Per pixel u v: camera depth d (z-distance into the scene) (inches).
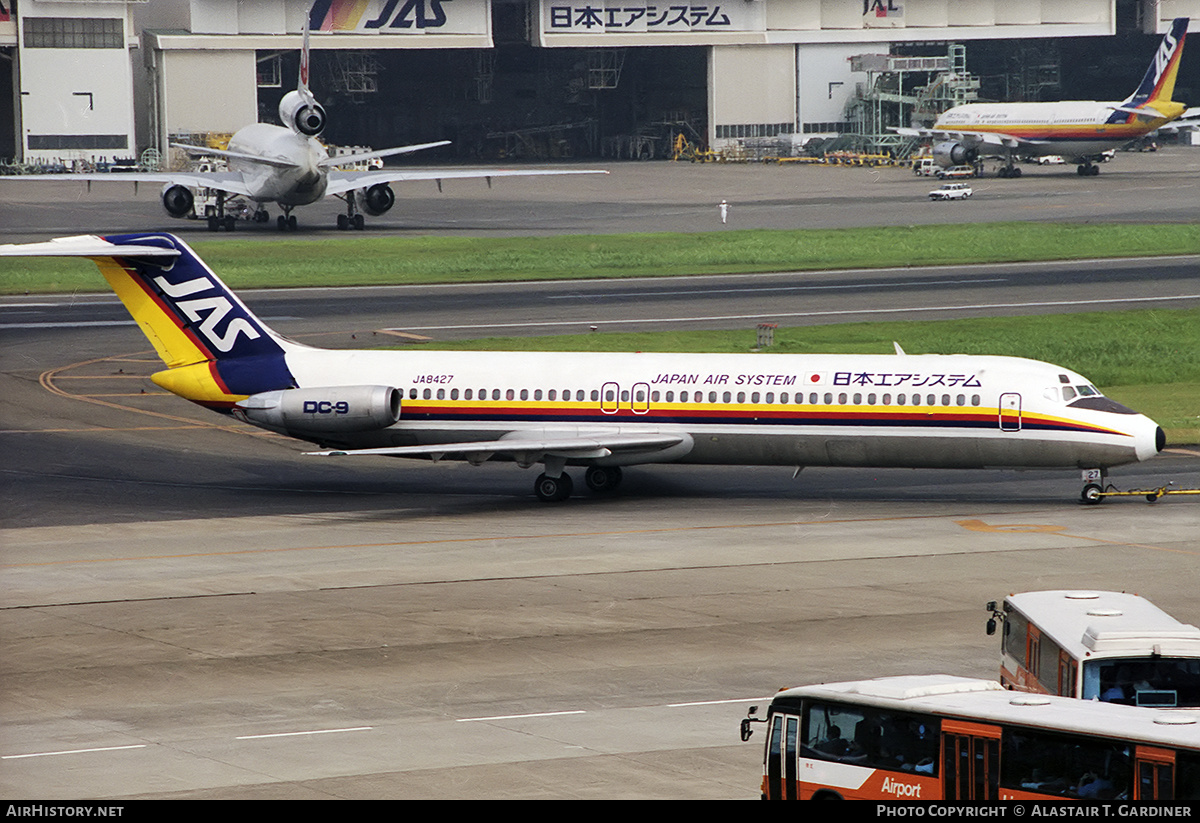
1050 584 5974.4
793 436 7691.9
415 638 5295.3
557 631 5374.0
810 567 6333.7
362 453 7623.0
